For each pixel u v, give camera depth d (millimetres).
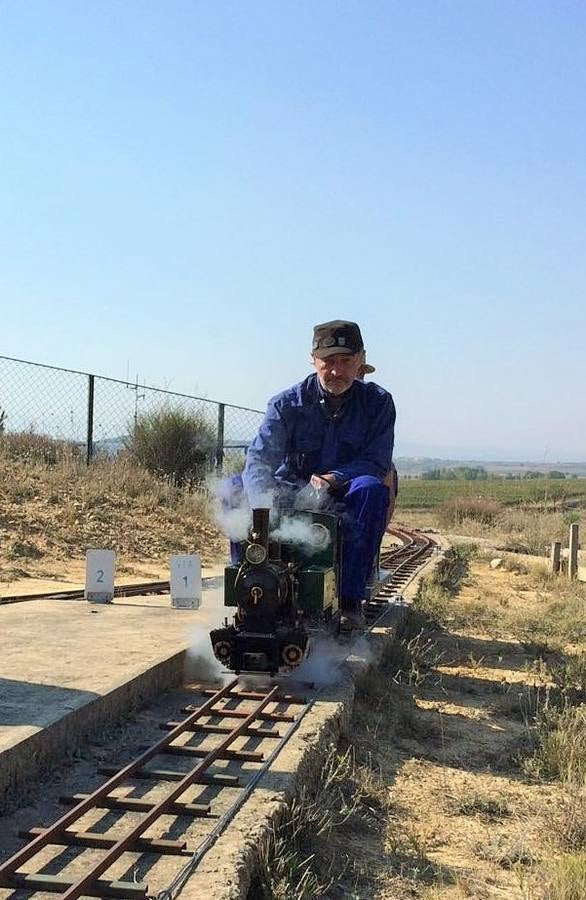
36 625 7777
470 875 4234
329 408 7598
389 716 6633
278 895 3639
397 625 9266
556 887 3939
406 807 5020
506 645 9836
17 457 18484
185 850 3762
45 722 4715
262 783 4520
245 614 5793
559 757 5734
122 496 17312
